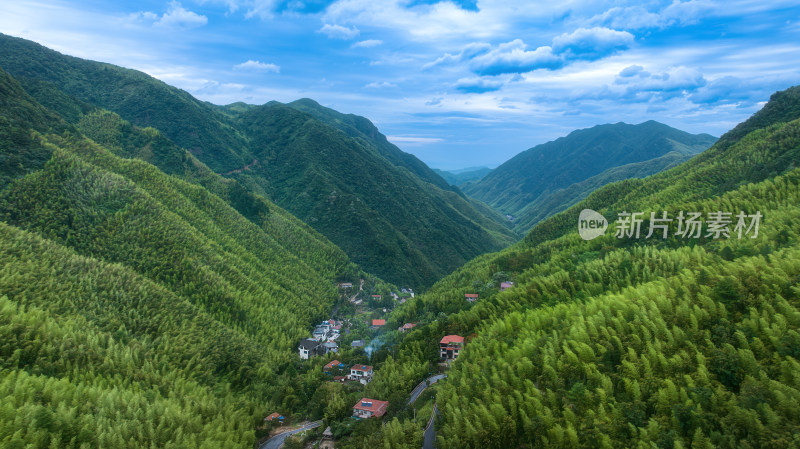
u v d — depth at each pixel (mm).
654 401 58156
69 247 119125
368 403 86438
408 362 103312
